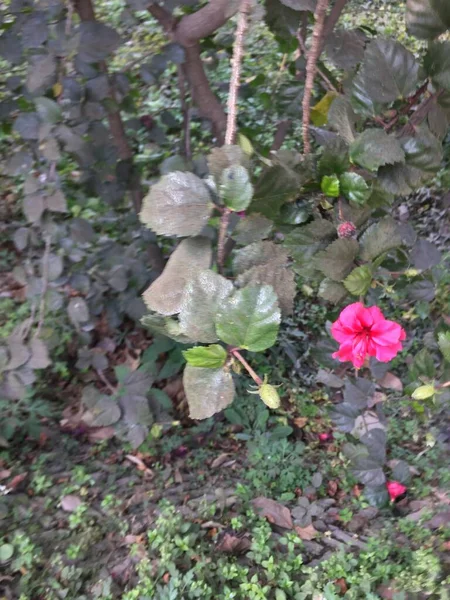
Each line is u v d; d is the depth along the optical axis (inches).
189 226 26.1
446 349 37.0
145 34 114.7
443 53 33.8
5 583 61.9
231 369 26.0
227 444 88.7
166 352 99.2
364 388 66.1
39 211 58.9
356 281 31.9
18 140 73.0
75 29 52.4
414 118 35.3
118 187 76.1
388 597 60.3
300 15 53.2
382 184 33.9
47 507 73.3
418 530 68.9
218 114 68.6
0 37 54.7
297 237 33.0
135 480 80.2
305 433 91.1
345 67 51.4
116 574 64.3
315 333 107.1
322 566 65.1
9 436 79.6
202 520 71.9
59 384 96.1
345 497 79.6
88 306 87.0
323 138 39.0
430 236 112.7
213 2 56.9
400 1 126.0
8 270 110.9
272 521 73.6
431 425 86.0
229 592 59.6
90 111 59.7
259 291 23.5
